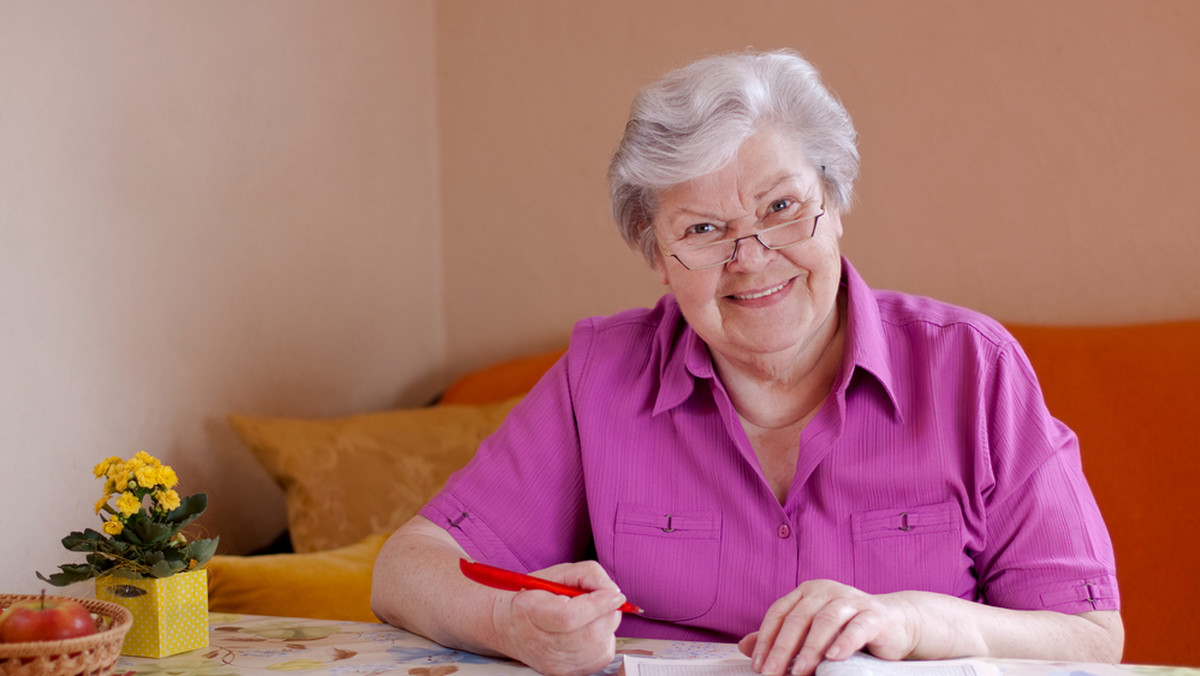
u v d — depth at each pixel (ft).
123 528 3.58
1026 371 4.09
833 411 4.01
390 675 3.34
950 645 3.27
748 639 3.26
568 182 8.98
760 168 3.79
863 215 7.90
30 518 5.50
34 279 5.54
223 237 6.91
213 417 6.82
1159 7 7.00
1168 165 7.03
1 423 5.35
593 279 8.93
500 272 9.27
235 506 6.98
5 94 5.37
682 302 4.01
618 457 4.28
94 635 2.91
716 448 4.15
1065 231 7.33
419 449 7.13
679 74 3.97
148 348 6.29
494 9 9.15
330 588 5.60
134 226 6.18
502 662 3.50
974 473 3.92
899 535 3.93
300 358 7.68
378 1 8.63
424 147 9.27
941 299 7.70
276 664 3.49
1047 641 3.49
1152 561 5.94
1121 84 7.13
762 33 8.20
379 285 8.63
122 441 6.09
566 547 4.54
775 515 4.04
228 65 6.96
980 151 7.55
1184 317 7.03
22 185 5.47
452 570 3.86
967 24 7.55
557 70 8.96
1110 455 6.20
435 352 9.39
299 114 7.68
